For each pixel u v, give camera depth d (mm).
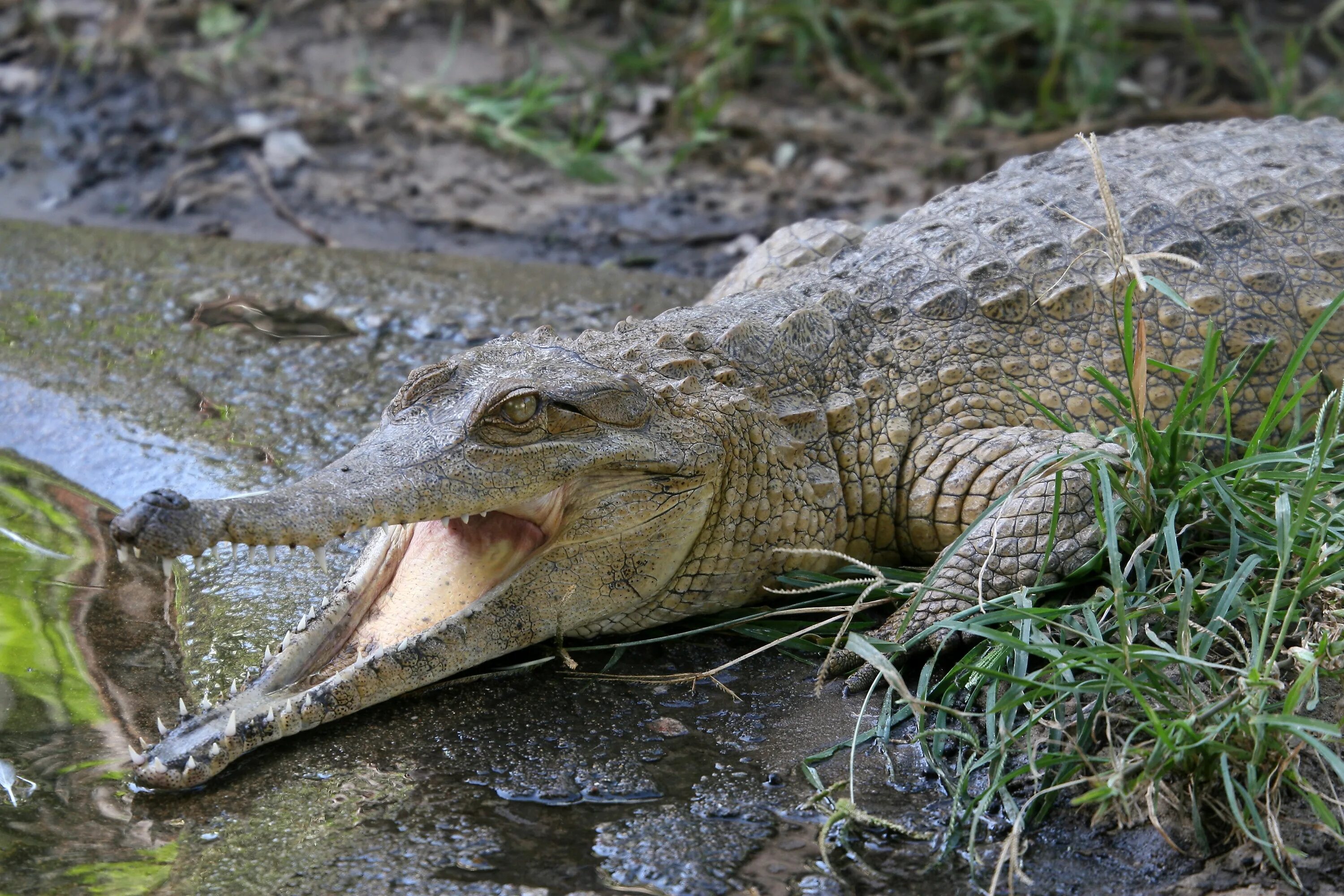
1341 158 9656
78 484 9453
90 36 17484
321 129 15758
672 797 6270
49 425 9945
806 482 7730
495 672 7230
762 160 15242
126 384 10328
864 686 7051
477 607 6980
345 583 7148
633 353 7535
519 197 14562
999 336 8367
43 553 8648
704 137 15258
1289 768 5754
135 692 7230
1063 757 5992
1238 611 6605
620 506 7148
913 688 7023
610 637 7641
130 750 6652
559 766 6488
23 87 16656
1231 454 7969
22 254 12680
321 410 9898
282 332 11211
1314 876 5574
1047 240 8750
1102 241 8734
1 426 10039
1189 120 15164
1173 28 17094
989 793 5949
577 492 7086
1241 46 16750
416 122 15898
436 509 6703
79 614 8000
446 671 6934
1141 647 6211
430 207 14258
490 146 15523
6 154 15266
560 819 6121
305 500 6449
